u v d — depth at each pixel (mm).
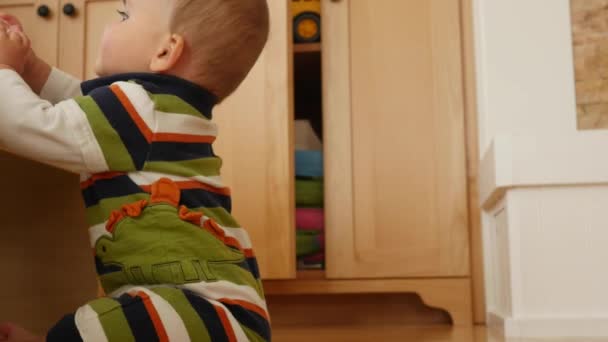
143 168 713
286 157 1546
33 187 934
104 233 711
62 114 696
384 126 1671
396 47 1685
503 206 1382
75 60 1674
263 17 839
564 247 1314
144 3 800
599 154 1304
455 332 1419
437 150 1655
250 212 1544
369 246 1645
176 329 660
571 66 1563
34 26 1692
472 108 1662
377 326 1646
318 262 1661
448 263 1622
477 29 1645
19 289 903
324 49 1696
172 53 769
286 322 1725
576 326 1293
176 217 705
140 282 696
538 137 1319
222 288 711
